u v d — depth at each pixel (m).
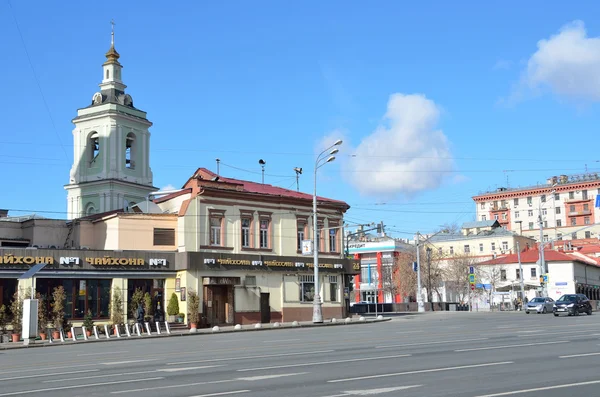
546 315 56.12
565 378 13.77
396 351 20.95
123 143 72.56
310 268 55.47
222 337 35.75
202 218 49.34
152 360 20.50
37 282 42.44
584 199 143.12
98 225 52.34
